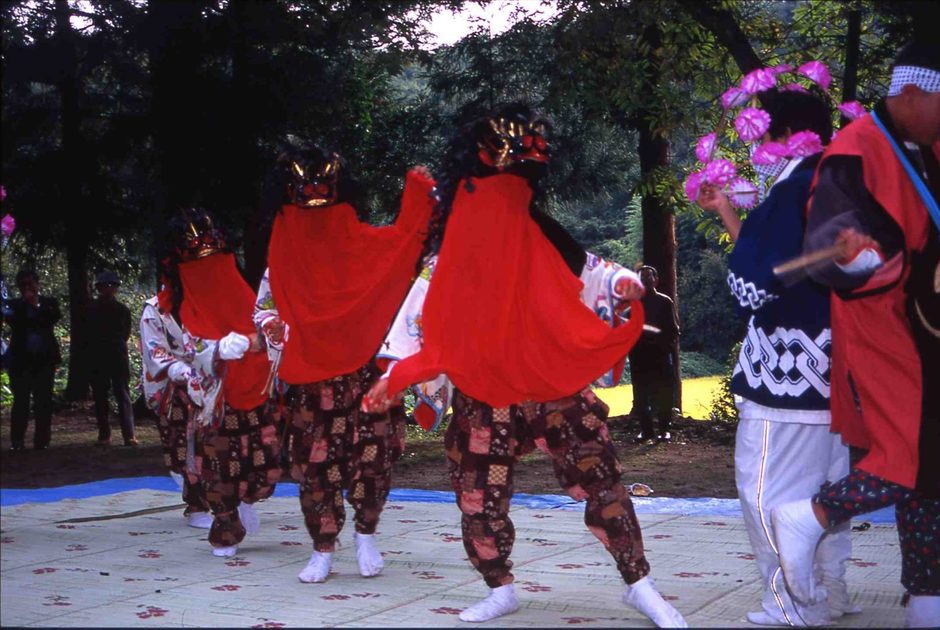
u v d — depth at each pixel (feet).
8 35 25.59
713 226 37.01
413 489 25.23
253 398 16.44
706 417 43.11
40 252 33.58
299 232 15.05
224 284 16.94
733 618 11.82
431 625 11.82
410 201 14.79
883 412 10.07
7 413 32.24
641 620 11.84
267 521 20.15
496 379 11.60
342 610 12.66
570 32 31.40
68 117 29.96
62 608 12.73
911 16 10.91
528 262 11.84
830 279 9.91
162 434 19.74
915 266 10.01
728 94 11.92
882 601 12.41
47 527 19.20
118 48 29.04
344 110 42.47
